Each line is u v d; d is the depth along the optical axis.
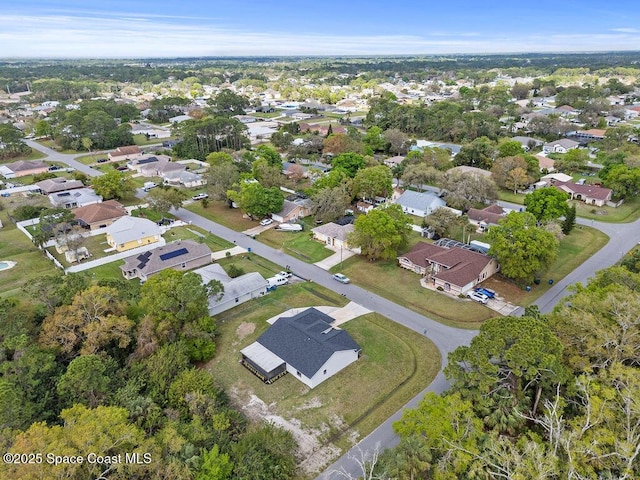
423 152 113.69
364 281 59.47
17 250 70.88
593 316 36.03
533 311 40.62
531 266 52.72
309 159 125.25
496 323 35.03
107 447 27.12
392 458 28.36
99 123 143.12
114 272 62.94
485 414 31.98
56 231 68.00
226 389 40.06
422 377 40.81
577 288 43.94
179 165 116.00
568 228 71.06
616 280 42.53
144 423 32.75
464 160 111.19
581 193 87.88
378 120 167.00
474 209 79.56
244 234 76.56
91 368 35.25
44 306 44.69
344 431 35.16
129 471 26.80
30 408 33.81
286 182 100.06
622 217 79.44
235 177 90.25
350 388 39.72
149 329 42.47
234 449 30.77
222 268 60.94
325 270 63.00
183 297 43.44
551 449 26.33
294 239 73.62
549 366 31.28
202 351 43.72
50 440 26.72
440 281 56.62
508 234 56.25
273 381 40.88
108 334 42.31
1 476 24.23
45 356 38.00
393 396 38.69
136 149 136.50
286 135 137.25
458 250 60.31
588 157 112.31
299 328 44.97
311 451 33.38
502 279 58.19
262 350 43.72
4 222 83.38
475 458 27.55
